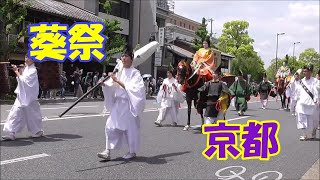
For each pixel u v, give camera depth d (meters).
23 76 8.20
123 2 36.22
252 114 17.14
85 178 5.61
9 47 19.17
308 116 9.93
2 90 8.79
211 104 9.79
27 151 7.28
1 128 10.10
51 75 9.60
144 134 9.97
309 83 9.84
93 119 12.81
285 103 23.19
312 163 7.33
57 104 19.27
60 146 7.85
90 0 32.47
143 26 38.19
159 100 11.92
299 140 10.16
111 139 6.57
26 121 8.55
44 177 5.61
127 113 6.48
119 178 5.66
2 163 6.34
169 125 12.02
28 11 23.09
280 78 22.09
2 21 19.08
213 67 10.87
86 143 8.28
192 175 6.02
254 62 60.25
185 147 8.28
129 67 6.47
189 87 10.71
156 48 7.23
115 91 6.46
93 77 24.92
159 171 6.15
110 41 25.42
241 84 16.20
